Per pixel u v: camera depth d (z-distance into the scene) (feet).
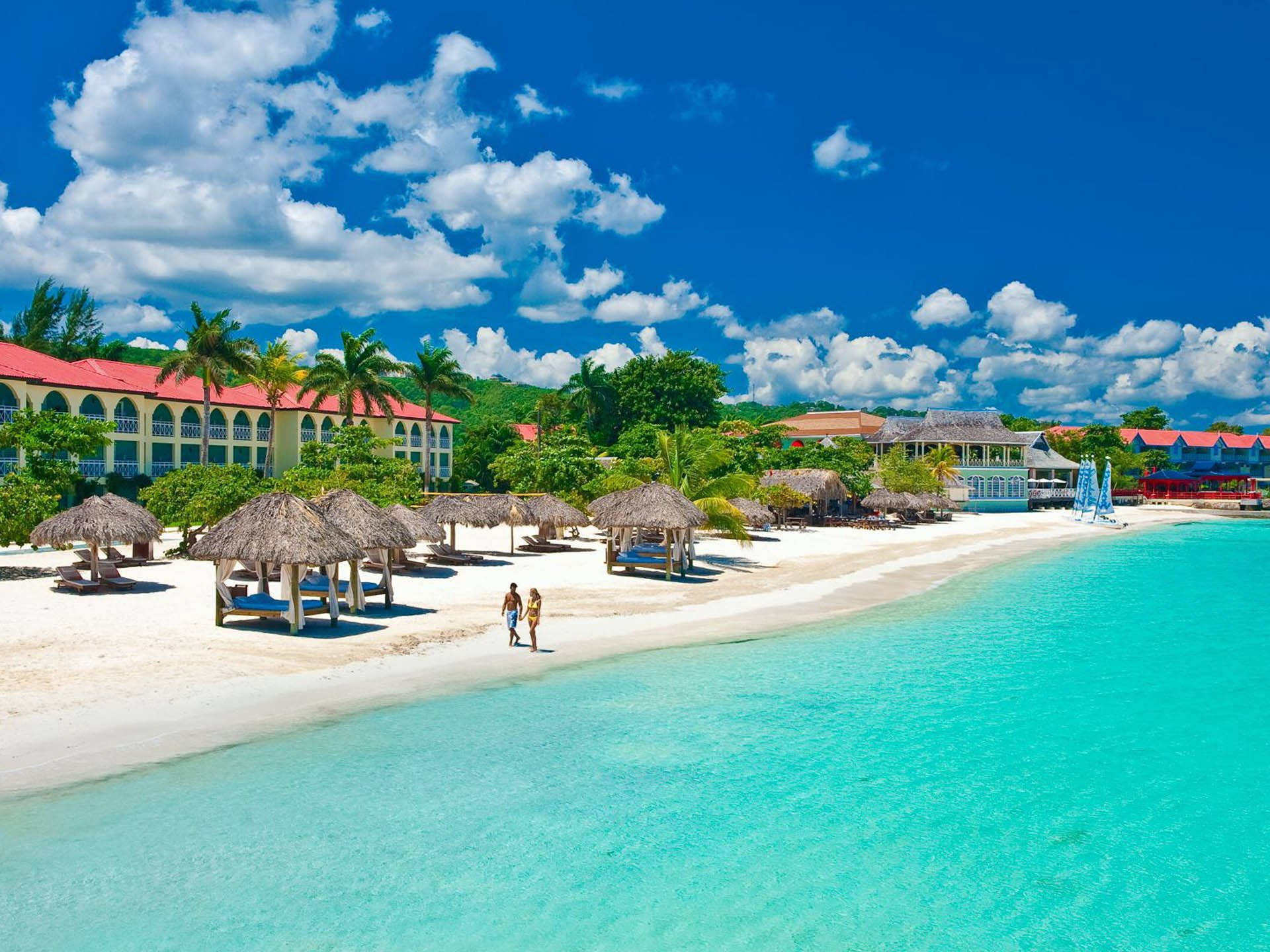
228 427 209.97
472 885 30.81
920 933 28.71
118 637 62.39
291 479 126.52
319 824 35.06
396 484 146.41
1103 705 54.65
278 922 28.04
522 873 31.81
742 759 43.98
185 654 57.93
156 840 33.24
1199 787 41.39
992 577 120.57
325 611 69.62
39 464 97.66
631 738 46.44
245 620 70.13
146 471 187.73
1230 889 31.94
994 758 44.80
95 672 52.80
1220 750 46.44
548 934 27.94
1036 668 64.44
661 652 66.64
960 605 94.07
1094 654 69.77
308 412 221.87
